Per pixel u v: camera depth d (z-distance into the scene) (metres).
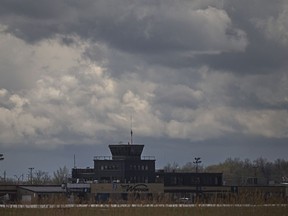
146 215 190.75
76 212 196.38
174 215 189.62
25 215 191.38
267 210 199.12
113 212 195.62
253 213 193.62
